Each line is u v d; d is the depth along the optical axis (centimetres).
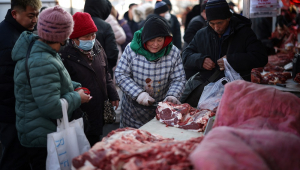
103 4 420
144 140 188
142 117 294
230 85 201
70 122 221
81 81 271
